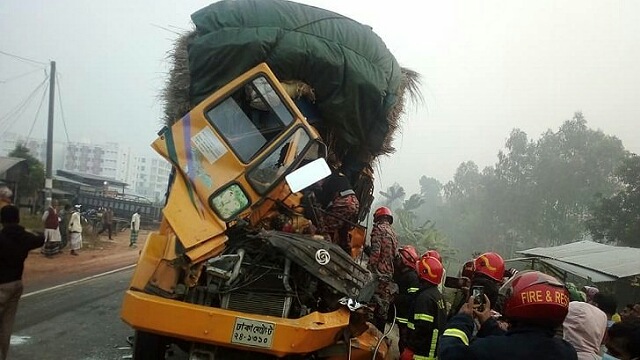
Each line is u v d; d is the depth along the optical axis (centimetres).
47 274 1287
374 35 615
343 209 575
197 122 504
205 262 446
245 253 464
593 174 5106
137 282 441
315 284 455
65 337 695
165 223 523
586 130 5300
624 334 359
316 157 522
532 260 1270
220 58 552
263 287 449
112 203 3609
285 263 451
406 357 475
